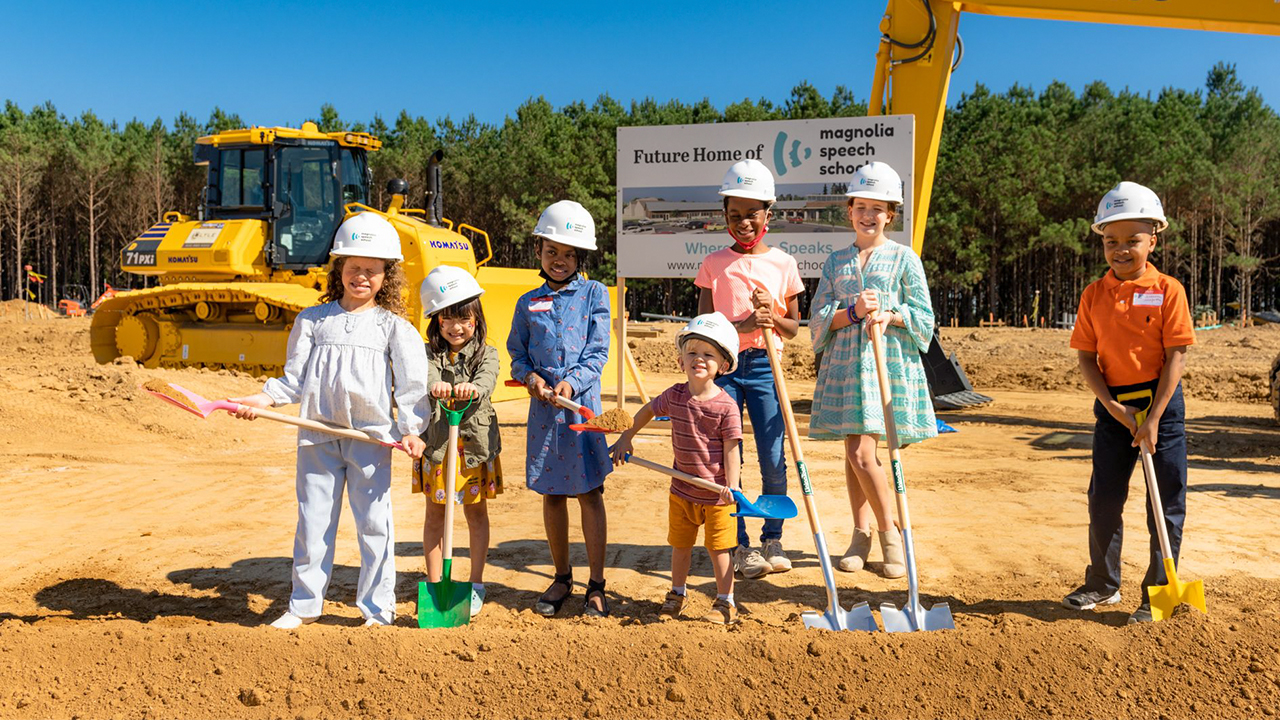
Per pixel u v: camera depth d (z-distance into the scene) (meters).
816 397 5.09
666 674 3.44
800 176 9.73
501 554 5.39
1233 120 52.25
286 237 13.57
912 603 3.96
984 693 3.34
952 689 3.36
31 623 4.09
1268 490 7.20
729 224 5.12
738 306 5.03
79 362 15.19
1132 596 4.55
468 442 4.35
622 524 6.16
